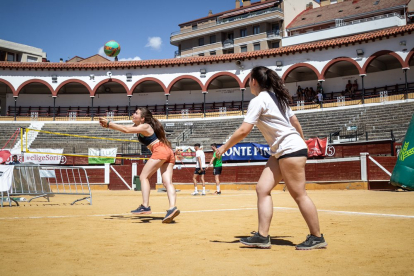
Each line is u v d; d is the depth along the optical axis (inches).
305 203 157.2
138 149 1222.3
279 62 1471.5
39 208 387.5
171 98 1766.7
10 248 161.5
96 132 1499.8
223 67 1557.6
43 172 505.4
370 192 616.1
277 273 117.8
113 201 513.0
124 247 163.6
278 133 157.2
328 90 1583.4
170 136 1448.1
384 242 170.1
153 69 1615.4
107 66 1610.5
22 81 1617.9
